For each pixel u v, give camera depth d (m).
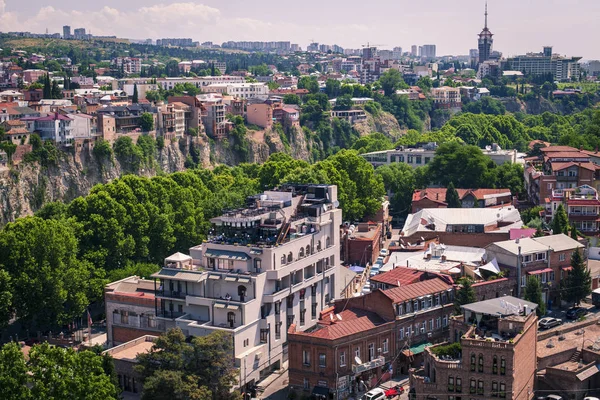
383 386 183.75
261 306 196.00
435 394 164.75
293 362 183.12
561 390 171.50
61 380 145.50
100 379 152.75
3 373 143.88
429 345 179.88
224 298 195.25
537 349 180.38
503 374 158.00
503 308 173.00
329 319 192.75
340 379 179.00
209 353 169.00
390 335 189.62
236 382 174.12
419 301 197.50
